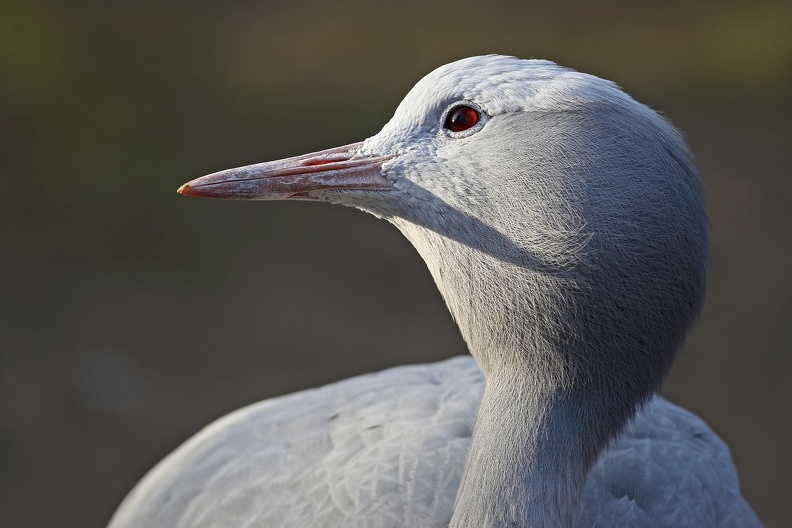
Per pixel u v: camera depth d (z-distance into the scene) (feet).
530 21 71.15
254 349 40.86
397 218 17.21
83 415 36.63
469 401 19.81
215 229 49.01
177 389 38.29
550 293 15.64
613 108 15.83
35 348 39.68
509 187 15.90
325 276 46.24
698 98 62.59
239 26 68.69
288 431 21.35
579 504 16.34
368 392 21.21
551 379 15.92
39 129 54.49
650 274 15.40
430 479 18.33
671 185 15.48
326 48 66.28
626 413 16.20
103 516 32.86
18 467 34.24
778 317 43.70
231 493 20.75
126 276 44.88
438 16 71.31
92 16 66.23
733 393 39.04
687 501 18.84
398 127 17.16
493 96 16.30
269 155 54.24
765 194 53.42
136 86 59.98
